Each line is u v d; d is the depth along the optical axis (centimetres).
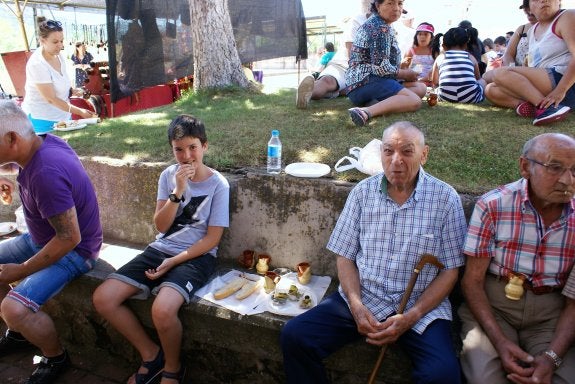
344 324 210
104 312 234
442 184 213
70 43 1121
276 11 570
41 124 454
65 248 233
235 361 249
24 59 707
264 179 269
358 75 377
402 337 203
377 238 214
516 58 441
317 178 263
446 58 424
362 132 333
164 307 224
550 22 349
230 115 414
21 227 333
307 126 359
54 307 290
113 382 259
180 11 508
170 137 244
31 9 1081
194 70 536
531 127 323
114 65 450
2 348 279
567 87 315
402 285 212
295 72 1931
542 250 196
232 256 291
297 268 261
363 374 221
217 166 300
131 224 318
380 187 217
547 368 179
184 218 259
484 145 293
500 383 186
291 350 206
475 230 204
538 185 185
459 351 206
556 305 198
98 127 418
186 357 260
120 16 448
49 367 257
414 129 203
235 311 231
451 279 208
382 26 364
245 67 670
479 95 415
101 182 320
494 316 208
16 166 278
